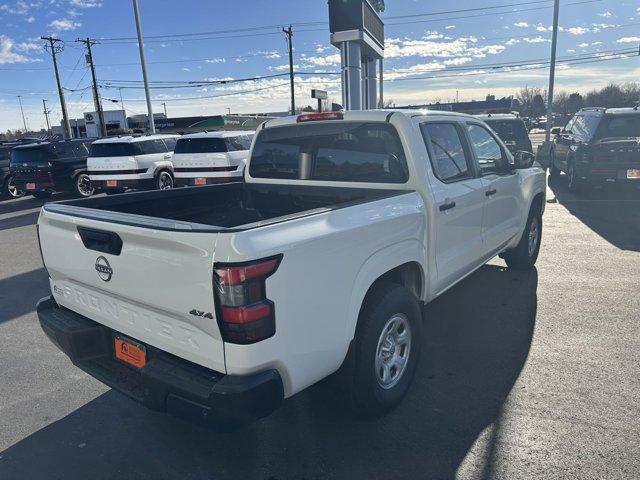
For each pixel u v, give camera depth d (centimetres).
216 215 440
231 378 228
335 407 314
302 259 241
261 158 449
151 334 260
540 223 630
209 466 287
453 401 341
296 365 247
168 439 314
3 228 1113
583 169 1098
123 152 1449
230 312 219
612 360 388
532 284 569
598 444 290
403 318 331
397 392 329
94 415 344
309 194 417
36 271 732
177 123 4069
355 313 281
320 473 277
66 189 1548
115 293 270
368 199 310
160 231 232
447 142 408
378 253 300
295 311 241
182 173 1292
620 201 1080
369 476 273
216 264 216
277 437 310
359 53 1120
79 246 285
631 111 1089
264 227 230
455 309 502
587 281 574
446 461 281
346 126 390
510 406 332
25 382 394
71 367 419
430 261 366
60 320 315
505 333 443
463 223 414
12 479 281
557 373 371
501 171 502
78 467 290
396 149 367
